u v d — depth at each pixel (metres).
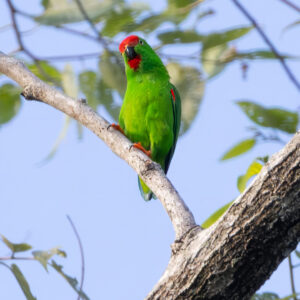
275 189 5.29
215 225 5.59
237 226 5.41
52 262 6.37
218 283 5.49
